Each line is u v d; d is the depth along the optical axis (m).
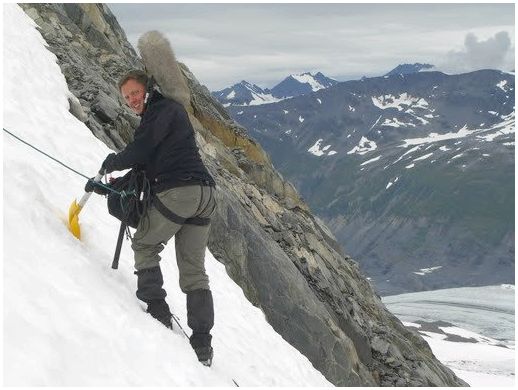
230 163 20.83
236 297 12.11
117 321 5.18
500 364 163.50
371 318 20.67
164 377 5.01
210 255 13.41
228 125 23.77
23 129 9.88
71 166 9.89
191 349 6.05
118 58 21.66
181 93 5.71
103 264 6.22
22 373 3.69
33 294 4.52
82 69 16.91
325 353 15.35
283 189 23.31
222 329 9.70
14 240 5.05
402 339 20.64
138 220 5.91
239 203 17.17
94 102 15.17
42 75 13.32
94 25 22.97
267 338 11.24
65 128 11.43
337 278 20.17
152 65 5.61
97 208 8.51
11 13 16.62
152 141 5.58
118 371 4.54
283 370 10.17
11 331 3.94
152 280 5.96
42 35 17.66
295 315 15.18
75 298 4.97
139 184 5.79
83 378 4.15
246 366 8.52
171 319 6.16
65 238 5.87
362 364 17.31
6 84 11.20
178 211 5.66
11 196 5.66
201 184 5.71
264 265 15.17
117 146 14.59
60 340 4.27
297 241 19.41
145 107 5.71
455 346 188.50
